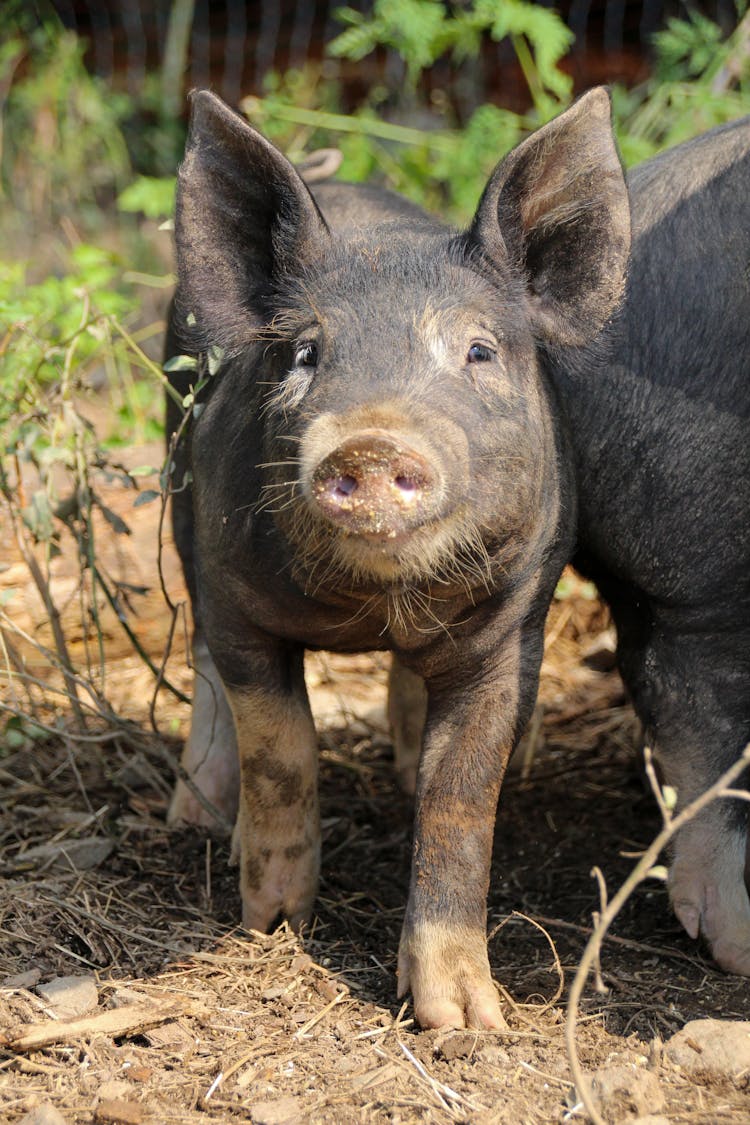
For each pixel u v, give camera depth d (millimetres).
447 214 9953
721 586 4570
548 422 4316
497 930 4625
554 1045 3939
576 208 4230
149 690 6883
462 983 4082
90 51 13969
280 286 4305
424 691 5910
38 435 5742
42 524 5523
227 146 4246
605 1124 3447
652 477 4594
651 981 4422
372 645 4414
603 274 4242
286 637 4395
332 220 5426
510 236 4180
